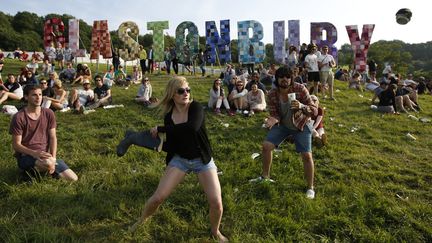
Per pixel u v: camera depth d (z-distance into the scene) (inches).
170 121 143.4
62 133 308.5
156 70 964.6
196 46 735.1
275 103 190.7
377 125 386.9
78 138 295.0
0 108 411.2
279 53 698.8
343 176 224.5
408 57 3503.9
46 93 414.0
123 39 759.1
